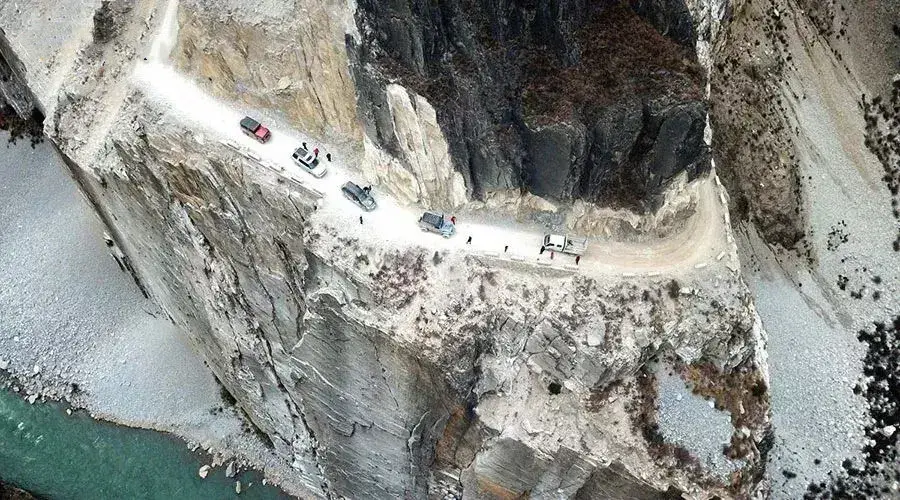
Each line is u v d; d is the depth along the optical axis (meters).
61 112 50.31
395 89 40.84
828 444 53.53
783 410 54.22
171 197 46.56
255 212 44.53
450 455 46.31
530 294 42.00
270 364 51.16
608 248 43.88
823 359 54.94
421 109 40.88
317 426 51.75
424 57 40.56
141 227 51.28
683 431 42.50
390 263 42.41
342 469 53.75
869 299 55.31
